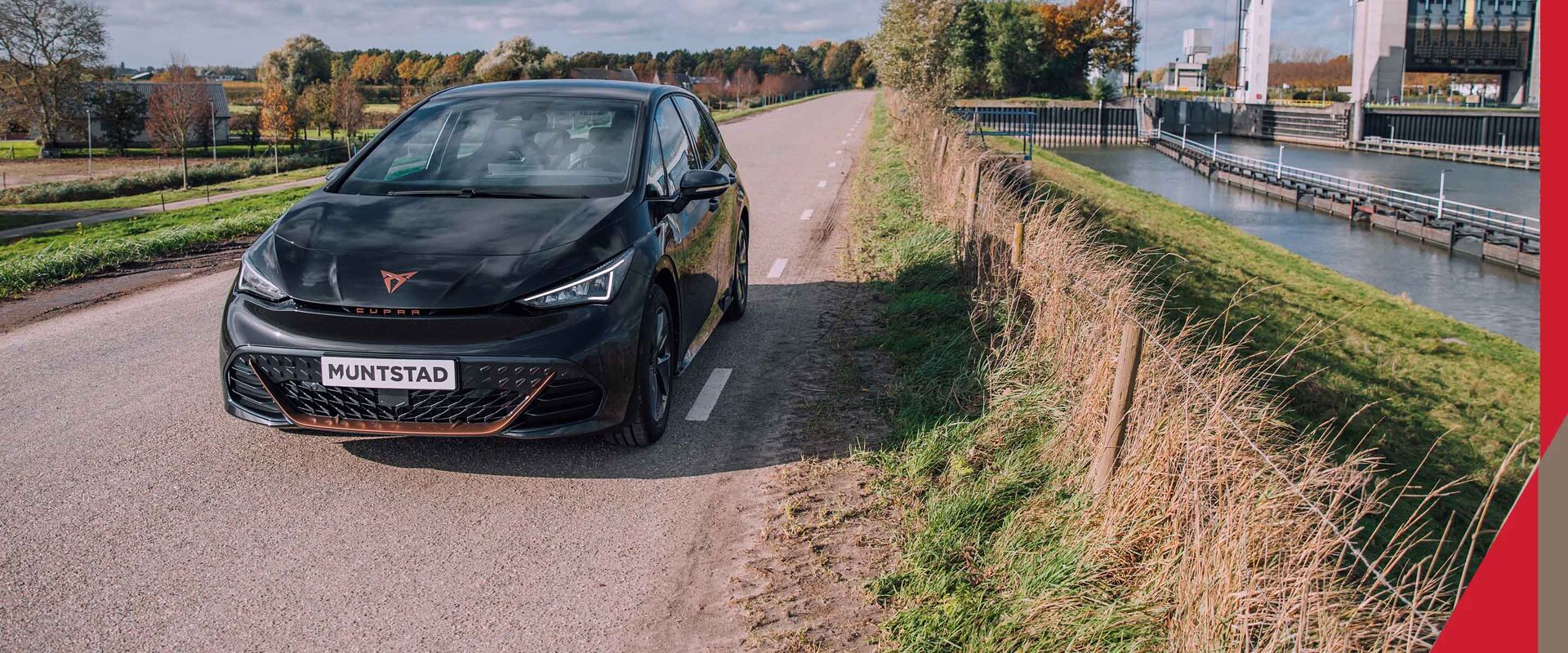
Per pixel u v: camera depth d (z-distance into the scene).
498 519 3.95
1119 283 5.66
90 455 4.50
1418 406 15.98
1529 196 58.69
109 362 6.09
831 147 27.39
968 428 4.69
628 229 4.50
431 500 4.11
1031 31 113.75
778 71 144.88
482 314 3.94
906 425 4.88
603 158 5.00
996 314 6.38
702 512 4.04
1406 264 39.16
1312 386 15.00
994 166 10.45
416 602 3.34
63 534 3.74
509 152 5.03
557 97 5.46
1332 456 3.54
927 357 6.04
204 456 4.51
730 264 6.54
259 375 4.00
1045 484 4.10
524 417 4.00
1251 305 22.14
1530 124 92.69
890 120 32.75
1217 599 2.79
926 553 3.60
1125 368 3.74
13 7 73.06
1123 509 3.50
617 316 4.18
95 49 76.75
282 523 3.87
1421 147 85.19
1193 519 3.15
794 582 3.49
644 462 4.53
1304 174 64.75
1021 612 3.15
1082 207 27.34
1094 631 2.99
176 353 6.34
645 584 3.48
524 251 4.15
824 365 6.08
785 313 7.50
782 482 4.32
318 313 3.95
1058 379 4.97
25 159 77.19
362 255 4.13
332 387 3.95
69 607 3.24
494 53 83.88
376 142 5.21
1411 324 24.11
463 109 5.38
